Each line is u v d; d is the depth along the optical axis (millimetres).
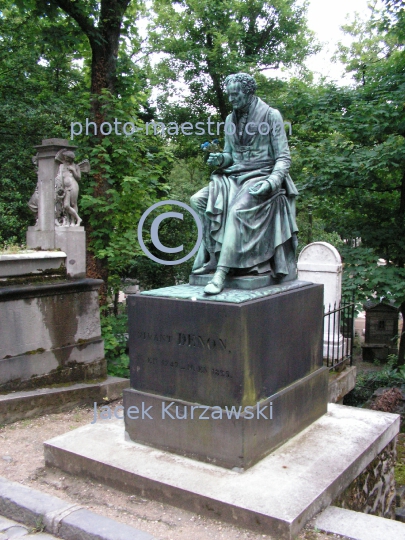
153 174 9695
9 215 14141
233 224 4105
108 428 4562
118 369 8320
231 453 3686
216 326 3725
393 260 11414
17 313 5895
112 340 8461
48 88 14969
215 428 3752
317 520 3262
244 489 3412
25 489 3664
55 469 4137
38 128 14195
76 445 4152
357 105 10758
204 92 17906
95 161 8781
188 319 3871
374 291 10422
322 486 3453
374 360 16281
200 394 3857
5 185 13992
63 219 6734
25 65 14023
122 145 9047
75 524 3209
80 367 6691
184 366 3928
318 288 4750
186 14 17000
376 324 16828
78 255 6777
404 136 10609
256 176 4395
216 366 3748
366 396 9484
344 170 10320
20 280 6039
